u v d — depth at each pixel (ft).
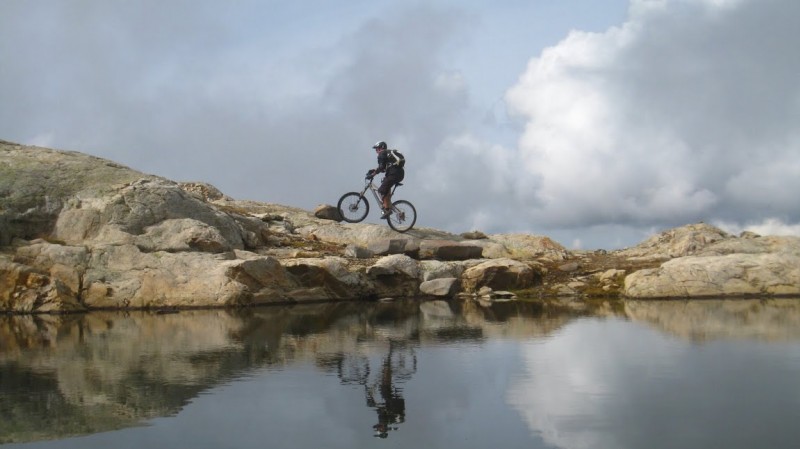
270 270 58.90
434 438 16.08
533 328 37.60
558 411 18.47
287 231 84.58
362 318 44.96
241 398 20.24
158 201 64.18
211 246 61.98
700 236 77.92
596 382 22.13
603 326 38.06
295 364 26.07
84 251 56.70
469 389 21.33
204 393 20.97
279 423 17.46
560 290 65.26
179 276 55.98
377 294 64.49
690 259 61.72
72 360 27.25
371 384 22.20
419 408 18.93
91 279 54.80
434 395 20.52
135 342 32.86
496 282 66.74
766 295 57.77
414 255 74.59
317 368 25.18
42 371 24.73
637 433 16.29
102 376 23.71
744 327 36.17
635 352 28.14
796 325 36.65
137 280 55.31
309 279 61.46
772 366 24.29
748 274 58.80
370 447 15.44
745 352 27.53
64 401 19.86
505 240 84.23
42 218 60.59
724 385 21.31
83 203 62.08
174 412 18.60
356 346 30.99
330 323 41.68
